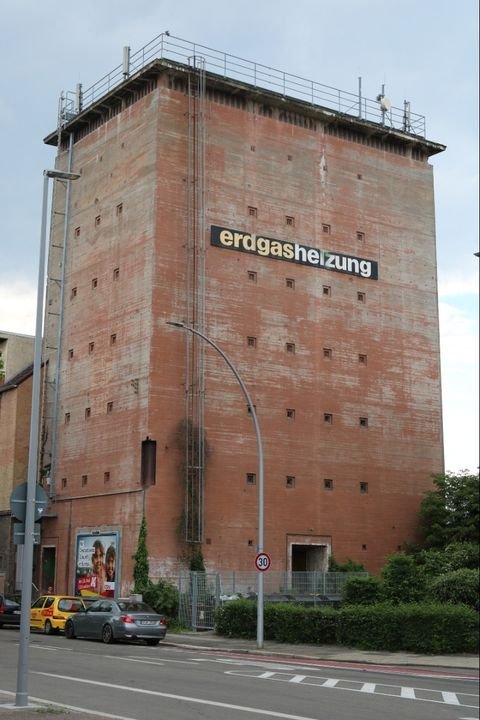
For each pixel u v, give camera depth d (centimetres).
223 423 4616
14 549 5406
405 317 5412
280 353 4878
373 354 5228
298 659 2792
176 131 4825
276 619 3344
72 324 5188
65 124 5491
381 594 3466
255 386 4756
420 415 5334
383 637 2973
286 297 4969
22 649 1423
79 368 5047
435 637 2859
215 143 4928
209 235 4788
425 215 5669
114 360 4759
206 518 4462
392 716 1491
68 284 5291
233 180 4934
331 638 3153
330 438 4953
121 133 5062
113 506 4559
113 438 4659
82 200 5309
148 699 1638
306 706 1585
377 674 2323
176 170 4772
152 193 4697
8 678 1939
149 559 4288
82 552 4725
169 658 2652
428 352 5462
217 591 3838
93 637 3347
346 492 4944
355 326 5194
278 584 4553
